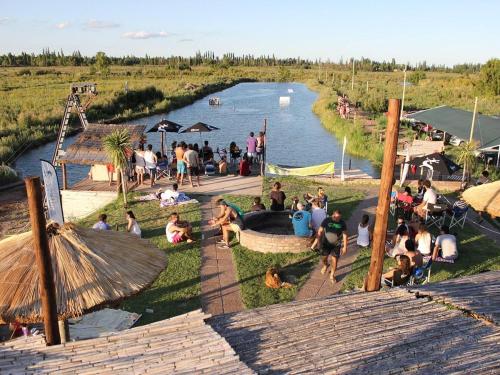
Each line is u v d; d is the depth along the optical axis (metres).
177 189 18.30
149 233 14.16
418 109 47.47
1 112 40.81
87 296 6.56
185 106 61.41
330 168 20.92
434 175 22.06
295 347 5.42
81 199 18.38
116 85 70.50
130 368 4.80
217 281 11.17
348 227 14.82
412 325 6.00
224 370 4.79
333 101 54.84
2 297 6.31
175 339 5.36
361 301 6.71
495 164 25.00
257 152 23.88
